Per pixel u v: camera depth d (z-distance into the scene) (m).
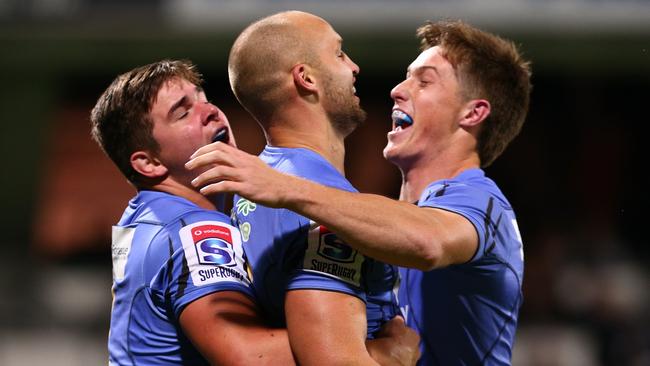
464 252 8.41
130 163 9.70
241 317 8.44
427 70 10.29
